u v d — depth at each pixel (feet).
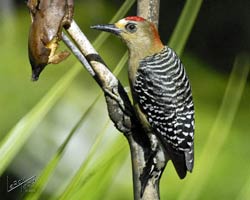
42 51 18.48
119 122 22.18
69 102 43.50
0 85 47.83
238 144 38.91
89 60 21.45
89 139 32.04
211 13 53.88
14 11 52.70
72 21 20.85
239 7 54.24
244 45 53.52
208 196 35.81
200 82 47.57
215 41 53.26
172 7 55.36
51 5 18.48
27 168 40.40
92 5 53.62
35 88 48.06
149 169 22.75
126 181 35.91
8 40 51.60
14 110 46.98
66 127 42.86
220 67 50.93
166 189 37.47
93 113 31.07
